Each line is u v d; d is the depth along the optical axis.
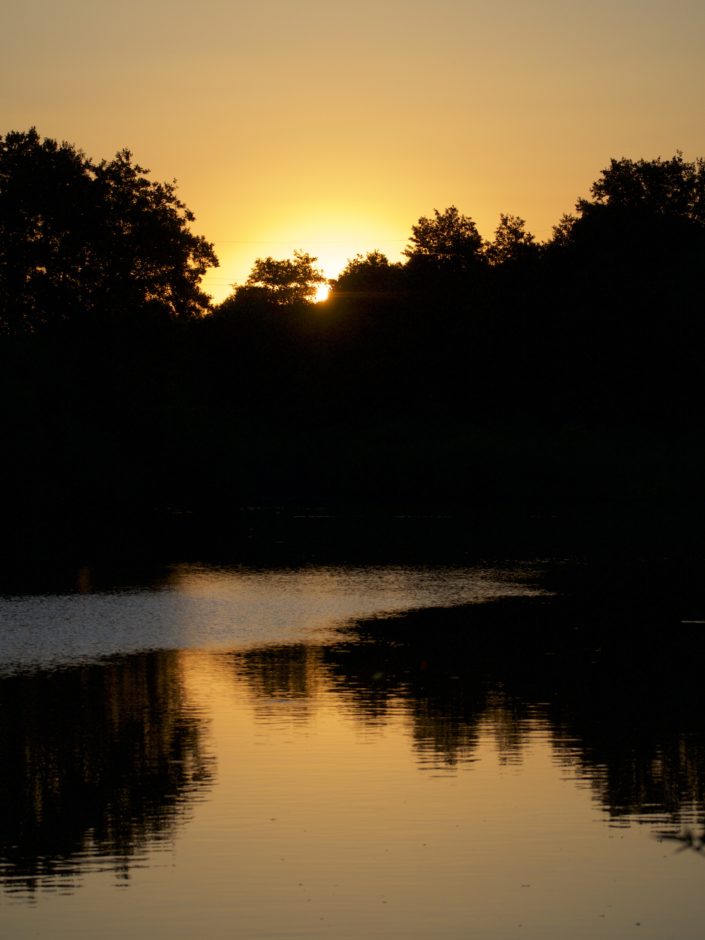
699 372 135.88
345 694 29.69
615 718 27.19
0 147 112.38
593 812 20.61
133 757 24.03
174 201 115.69
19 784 22.34
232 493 104.50
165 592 50.09
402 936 15.90
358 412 158.38
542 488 113.50
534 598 47.47
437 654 35.25
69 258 110.25
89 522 97.06
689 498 108.69
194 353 124.12
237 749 24.59
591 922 16.31
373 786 22.06
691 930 16.05
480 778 22.52
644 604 45.47
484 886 17.50
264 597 48.34
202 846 19.12
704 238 144.38
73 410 102.94
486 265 172.62
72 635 38.81
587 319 141.88
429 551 68.56
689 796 21.36
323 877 17.86
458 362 155.00
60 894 17.30
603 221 151.00
